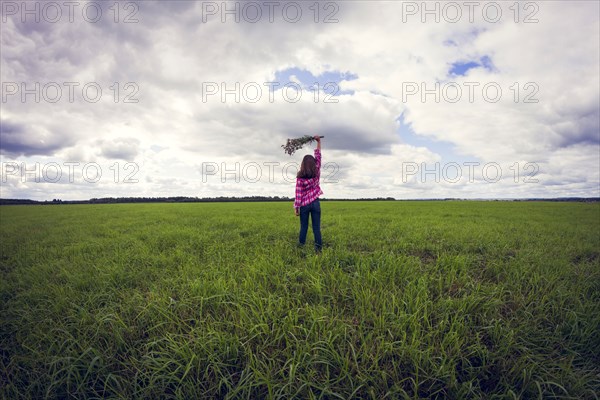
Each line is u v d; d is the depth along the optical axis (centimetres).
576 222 1106
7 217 1752
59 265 512
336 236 694
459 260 452
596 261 502
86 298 364
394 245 593
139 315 310
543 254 532
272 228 895
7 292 400
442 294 353
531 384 218
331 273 404
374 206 2519
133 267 483
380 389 219
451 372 222
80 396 225
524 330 278
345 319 294
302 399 208
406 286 366
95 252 604
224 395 219
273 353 249
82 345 265
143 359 250
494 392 218
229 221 1147
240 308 298
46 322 309
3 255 634
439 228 837
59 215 1822
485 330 280
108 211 2131
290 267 441
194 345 250
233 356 248
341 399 211
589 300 336
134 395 219
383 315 287
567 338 282
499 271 433
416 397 205
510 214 1509
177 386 226
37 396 223
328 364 231
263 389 218
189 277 420
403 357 240
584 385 223
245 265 463
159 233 839
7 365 249
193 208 2408
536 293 347
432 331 263
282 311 307
